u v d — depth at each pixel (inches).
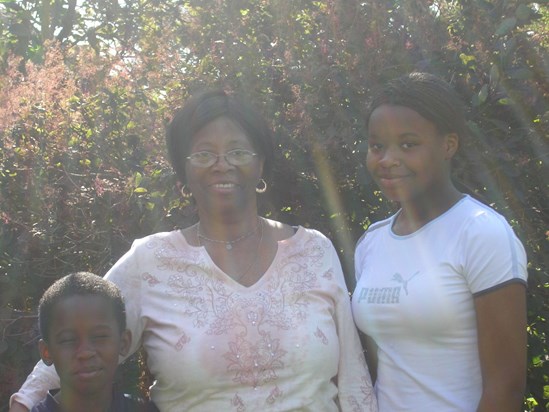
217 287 100.3
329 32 140.1
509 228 95.2
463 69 135.8
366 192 137.9
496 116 136.0
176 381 97.5
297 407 97.4
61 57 151.9
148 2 180.4
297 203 141.1
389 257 102.3
